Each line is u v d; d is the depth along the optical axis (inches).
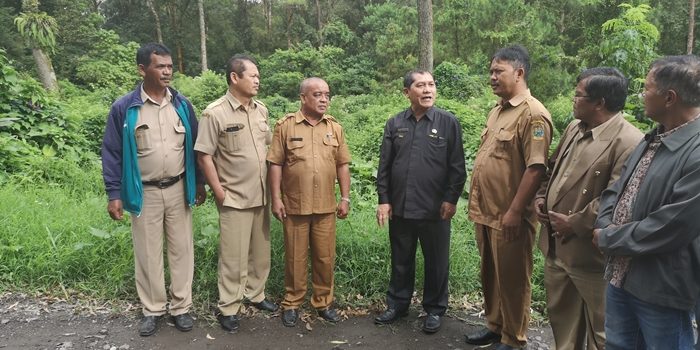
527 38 575.5
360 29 1146.7
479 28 615.8
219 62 1205.1
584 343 104.5
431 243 119.9
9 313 123.4
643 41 249.8
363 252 144.9
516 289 106.1
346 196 127.5
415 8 818.8
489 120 109.9
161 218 118.1
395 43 772.0
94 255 139.9
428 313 124.4
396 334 121.6
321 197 120.3
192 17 1189.7
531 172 96.3
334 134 124.0
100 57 821.9
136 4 1211.2
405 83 117.0
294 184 120.0
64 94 578.6
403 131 119.1
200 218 156.8
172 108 118.0
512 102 102.1
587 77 85.1
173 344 114.2
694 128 66.1
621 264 74.5
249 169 119.0
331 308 131.9
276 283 138.8
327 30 1013.2
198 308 129.4
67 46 826.2
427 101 114.9
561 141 97.7
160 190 116.3
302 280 125.3
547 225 96.0
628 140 82.6
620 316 76.9
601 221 77.1
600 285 88.5
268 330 121.8
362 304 135.0
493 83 103.4
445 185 118.3
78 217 161.5
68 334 116.0
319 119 122.4
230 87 118.9
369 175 207.3
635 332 76.8
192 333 119.1
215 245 143.8
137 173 113.3
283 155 120.9
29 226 151.3
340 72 839.7
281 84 797.2
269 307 130.1
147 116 114.0
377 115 444.1
